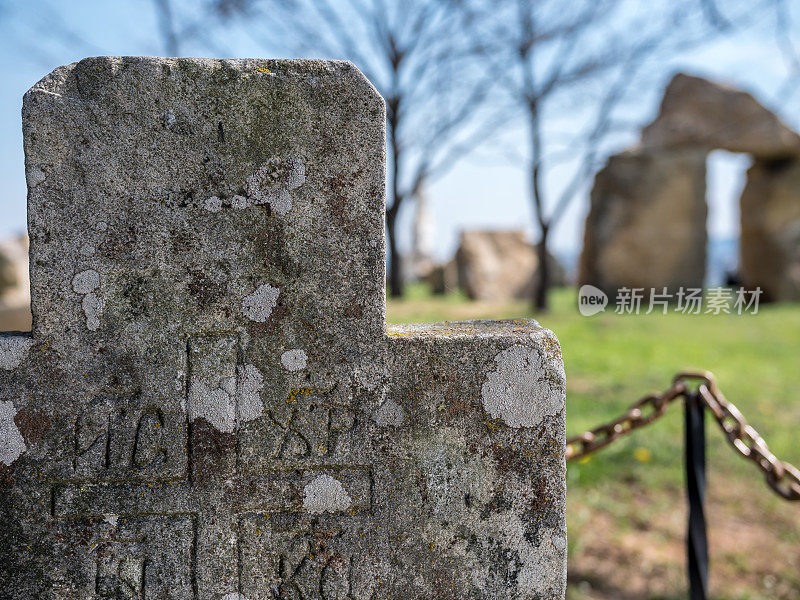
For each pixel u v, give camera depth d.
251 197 1.87
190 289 1.88
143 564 1.90
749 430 2.65
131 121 1.82
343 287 1.92
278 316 1.91
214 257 1.88
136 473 1.88
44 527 1.86
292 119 1.86
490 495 1.98
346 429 1.94
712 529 4.04
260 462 1.92
